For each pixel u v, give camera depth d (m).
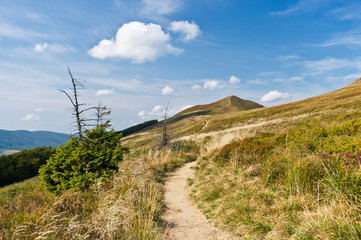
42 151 48.66
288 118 29.48
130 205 4.81
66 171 6.95
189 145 18.52
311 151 5.91
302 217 3.38
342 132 7.57
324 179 3.95
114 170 7.45
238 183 5.94
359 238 2.48
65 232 3.25
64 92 7.56
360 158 4.09
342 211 2.98
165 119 17.66
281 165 5.39
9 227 3.52
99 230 3.40
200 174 8.57
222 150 9.20
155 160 11.73
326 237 2.66
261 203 4.42
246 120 43.81
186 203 6.20
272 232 3.39
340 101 31.72
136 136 81.56
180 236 4.02
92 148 7.59
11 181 41.91
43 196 5.92
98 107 8.09
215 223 4.38
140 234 3.66
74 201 4.68
